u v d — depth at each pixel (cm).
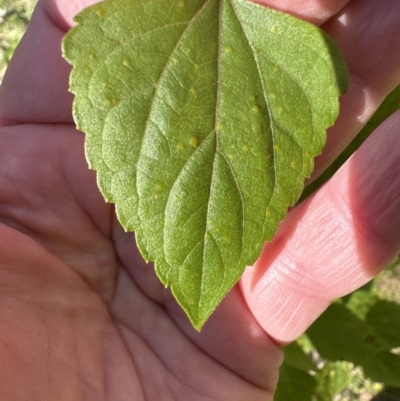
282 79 9
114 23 8
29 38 13
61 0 13
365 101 11
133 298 12
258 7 9
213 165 8
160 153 8
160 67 8
